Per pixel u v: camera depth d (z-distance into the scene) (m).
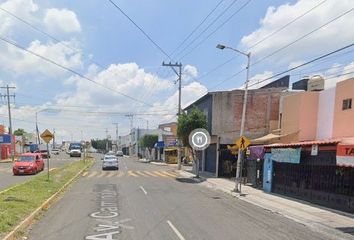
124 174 38.03
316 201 19.05
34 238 10.02
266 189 25.11
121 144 166.88
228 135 37.53
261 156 25.81
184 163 66.56
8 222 10.93
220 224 12.83
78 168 42.62
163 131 80.81
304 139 25.28
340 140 17.33
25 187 20.78
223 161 37.34
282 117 29.06
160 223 12.56
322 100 24.34
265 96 37.31
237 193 23.12
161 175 38.19
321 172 18.70
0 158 67.56
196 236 10.68
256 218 14.59
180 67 46.19
